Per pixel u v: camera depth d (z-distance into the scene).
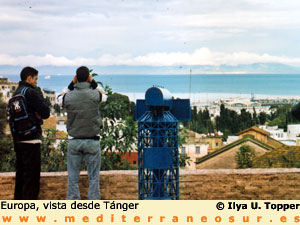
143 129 4.95
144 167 4.90
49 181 5.93
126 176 5.99
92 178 5.51
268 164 24.64
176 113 5.27
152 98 4.84
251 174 6.03
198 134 34.31
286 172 6.06
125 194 5.99
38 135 5.54
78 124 5.38
